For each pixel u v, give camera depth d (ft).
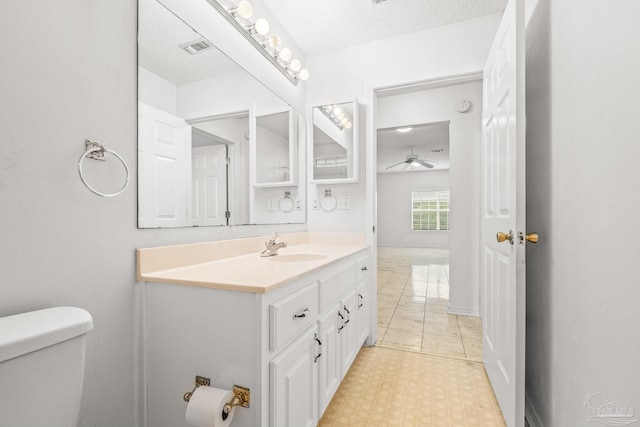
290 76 6.77
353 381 5.54
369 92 7.14
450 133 9.52
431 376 5.71
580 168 3.08
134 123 3.48
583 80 3.00
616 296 2.48
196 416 2.78
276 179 6.56
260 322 2.85
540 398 4.18
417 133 16.89
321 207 7.68
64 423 2.26
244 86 5.53
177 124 4.11
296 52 7.30
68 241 2.82
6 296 2.41
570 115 3.30
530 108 4.62
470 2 5.96
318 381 4.02
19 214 2.48
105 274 3.14
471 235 9.29
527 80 4.76
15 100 2.45
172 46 4.03
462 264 9.37
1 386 1.92
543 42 4.07
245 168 5.57
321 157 7.49
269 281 3.05
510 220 4.09
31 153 2.56
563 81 3.46
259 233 5.95
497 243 4.87
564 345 3.43
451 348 6.95
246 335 2.93
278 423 3.03
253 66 5.81
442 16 6.36
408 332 7.93
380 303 10.71
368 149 7.11
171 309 3.33
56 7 2.72
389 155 22.66
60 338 2.22
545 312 4.01
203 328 3.15
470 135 9.29
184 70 4.23
